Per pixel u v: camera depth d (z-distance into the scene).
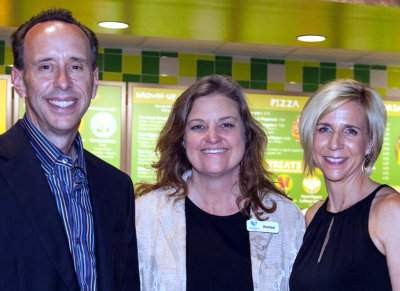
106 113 4.02
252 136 2.22
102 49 4.55
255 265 2.12
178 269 2.10
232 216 2.19
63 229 1.70
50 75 1.69
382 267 1.98
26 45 1.71
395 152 4.51
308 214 2.30
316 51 4.59
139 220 2.17
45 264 1.65
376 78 5.02
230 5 2.74
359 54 4.67
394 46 3.51
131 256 1.97
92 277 1.76
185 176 2.25
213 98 2.15
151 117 4.08
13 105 3.77
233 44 4.39
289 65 4.86
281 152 4.31
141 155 4.06
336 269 2.03
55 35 1.70
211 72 4.73
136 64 4.61
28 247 1.64
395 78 5.03
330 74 4.94
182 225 2.16
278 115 4.31
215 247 2.13
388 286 1.97
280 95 4.30
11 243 1.63
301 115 2.17
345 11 2.80
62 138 1.76
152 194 2.23
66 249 1.69
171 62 4.66
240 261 2.12
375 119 2.10
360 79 5.00
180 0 2.69
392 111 4.51
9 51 4.40
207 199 2.20
